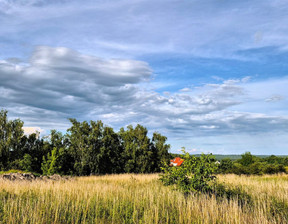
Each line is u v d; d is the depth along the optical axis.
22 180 19.67
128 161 39.28
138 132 41.56
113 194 12.94
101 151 36.56
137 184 19.48
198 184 12.09
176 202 10.89
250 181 20.22
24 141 35.50
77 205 9.85
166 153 41.84
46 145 36.44
